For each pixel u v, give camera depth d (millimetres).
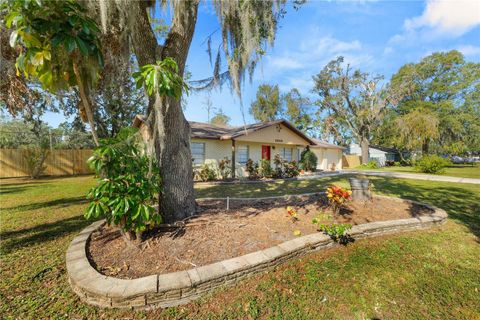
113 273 2396
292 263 2885
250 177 11656
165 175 3568
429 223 4301
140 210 2623
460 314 2164
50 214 4953
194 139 10977
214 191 7973
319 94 25312
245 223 3689
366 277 2693
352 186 5348
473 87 24391
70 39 1870
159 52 3520
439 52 25234
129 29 3289
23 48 2363
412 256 3205
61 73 2186
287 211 4098
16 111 4848
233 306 2162
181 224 3396
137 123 10930
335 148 20141
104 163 2621
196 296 2227
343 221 4078
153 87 2291
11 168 12883
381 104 22172
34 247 3291
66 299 2191
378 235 3832
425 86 26281
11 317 1966
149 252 2793
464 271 2861
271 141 13102
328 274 2719
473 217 4938
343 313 2148
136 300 2064
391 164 29078
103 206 2514
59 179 11781
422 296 2404
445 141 24234
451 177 12422
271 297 2297
